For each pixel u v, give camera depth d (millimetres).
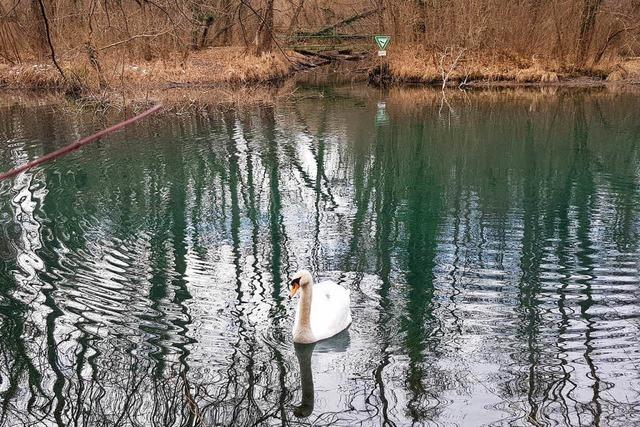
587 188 15508
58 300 9469
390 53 37281
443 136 21984
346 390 7348
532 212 13719
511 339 8414
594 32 35344
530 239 12055
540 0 35219
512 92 32719
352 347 8328
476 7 35469
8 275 10305
